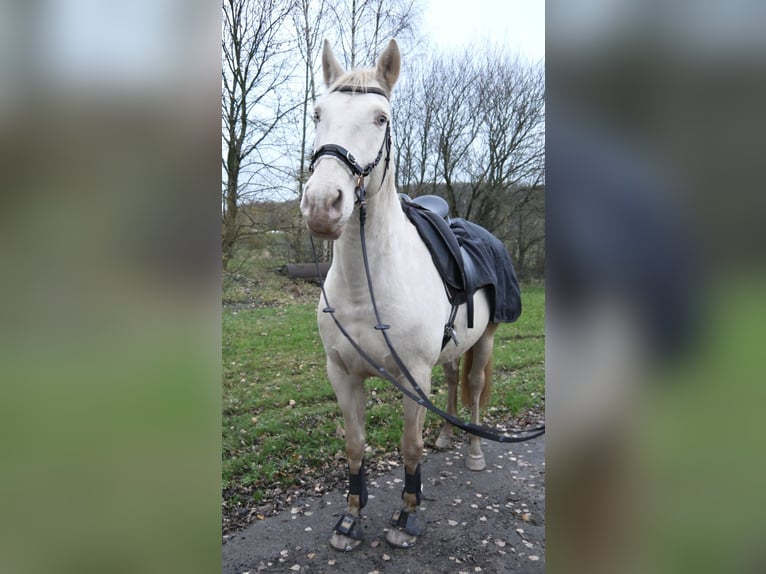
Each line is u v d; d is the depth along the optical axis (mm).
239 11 6832
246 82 7180
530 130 9992
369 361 1788
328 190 1406
